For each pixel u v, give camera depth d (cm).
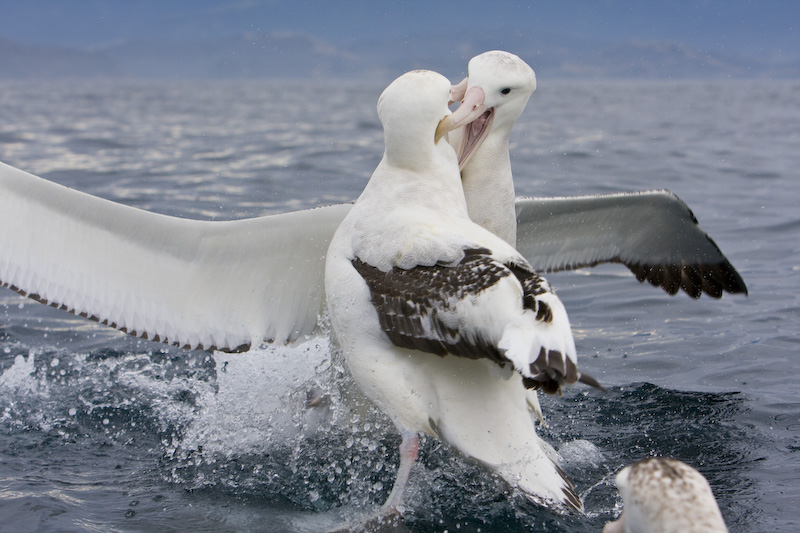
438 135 457
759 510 435
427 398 423
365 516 435
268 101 5728
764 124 3294
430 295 387
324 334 546
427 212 430
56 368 672
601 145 2280
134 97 6412
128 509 450
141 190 1399
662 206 591
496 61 503
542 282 367
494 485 464
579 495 461
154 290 536
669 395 615
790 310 808
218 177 1562
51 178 1515
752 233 1161
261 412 551
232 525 433
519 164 1827
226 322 548
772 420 561
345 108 4553
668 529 261
